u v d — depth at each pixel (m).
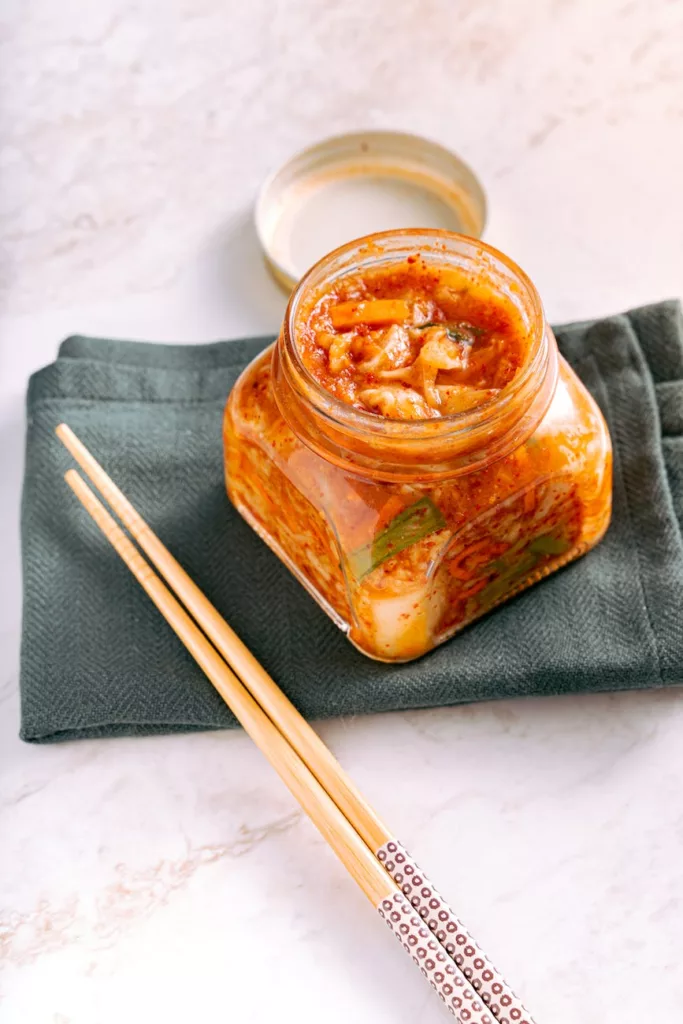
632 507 0.55
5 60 0.69
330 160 0.63
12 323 0.62
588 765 0.53
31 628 0.54
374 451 0.49
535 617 0.54
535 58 0.67
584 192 0.63
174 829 0.53
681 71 0.66
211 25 0.69
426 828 0.52
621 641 0.53
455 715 0.54
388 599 0.51
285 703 0.52
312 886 0.52
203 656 0.53
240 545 0.56
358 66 0.67
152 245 0.63
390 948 0.51
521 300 0.50
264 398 0.52
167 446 0.57
